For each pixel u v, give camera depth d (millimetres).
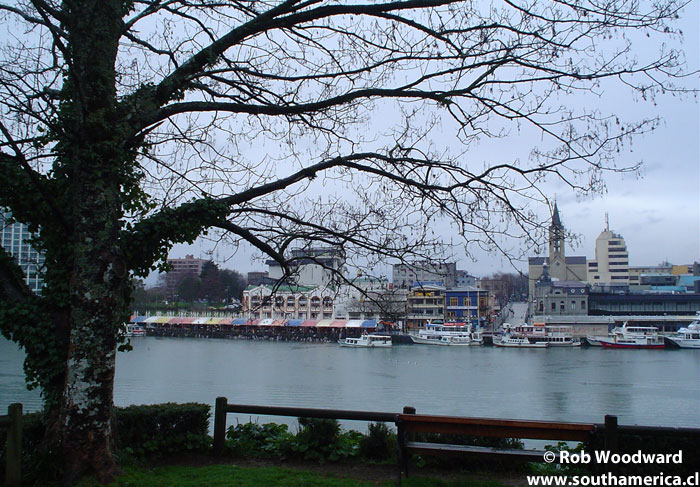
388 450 8672
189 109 8734
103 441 7250
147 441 8547
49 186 8219
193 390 42375
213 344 93062
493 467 8148
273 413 8445
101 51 7699
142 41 9180
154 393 40469
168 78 8648
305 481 7387
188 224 8289
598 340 97125
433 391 44062
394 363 65938
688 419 33938
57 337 7793
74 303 7344
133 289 8484
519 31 8516
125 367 57938
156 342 96062
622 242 151500
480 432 7059
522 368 62000
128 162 8406
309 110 8961
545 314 109875
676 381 51250
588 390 45406
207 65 8828
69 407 7160
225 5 8766
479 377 53594
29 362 7820
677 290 136250
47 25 7258
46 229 8219
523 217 8930
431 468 8211
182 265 122562
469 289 104375
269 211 9695
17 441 6828
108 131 7645
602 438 6883
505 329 105375
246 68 9414
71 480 6863
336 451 8578
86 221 7449
